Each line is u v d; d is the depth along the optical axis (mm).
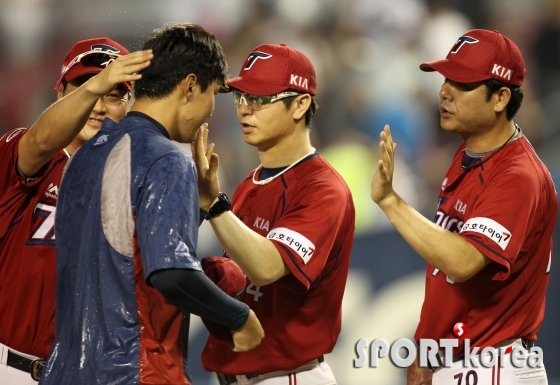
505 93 12492
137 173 9953
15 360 12578
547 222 12586
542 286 12836
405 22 35500
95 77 10727
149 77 10492
